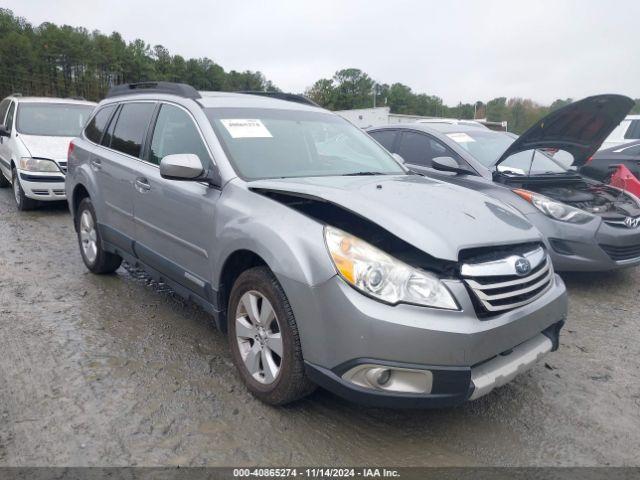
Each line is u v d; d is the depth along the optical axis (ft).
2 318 13.23
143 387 10.20
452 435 9.08
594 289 17.35
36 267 17.58
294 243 8.64
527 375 11.35
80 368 10.84
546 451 8.73
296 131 12.81
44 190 25.35
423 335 7.69
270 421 9.23
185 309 14.33
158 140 13.14
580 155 18.89
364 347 7.85
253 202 9.90
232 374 10.82
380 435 8.99
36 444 8.36
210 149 11.26
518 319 8.54
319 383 8.46
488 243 8.64
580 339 13.37
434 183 11.66
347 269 8.07
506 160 19.42
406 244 8.88
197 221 10.98
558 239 16.07
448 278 8.22
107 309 14.14
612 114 16.58
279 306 8.93
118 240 14.52
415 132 21.52
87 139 16.81
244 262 10.27
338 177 11.44
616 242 15.94
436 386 7.86
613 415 9.87
